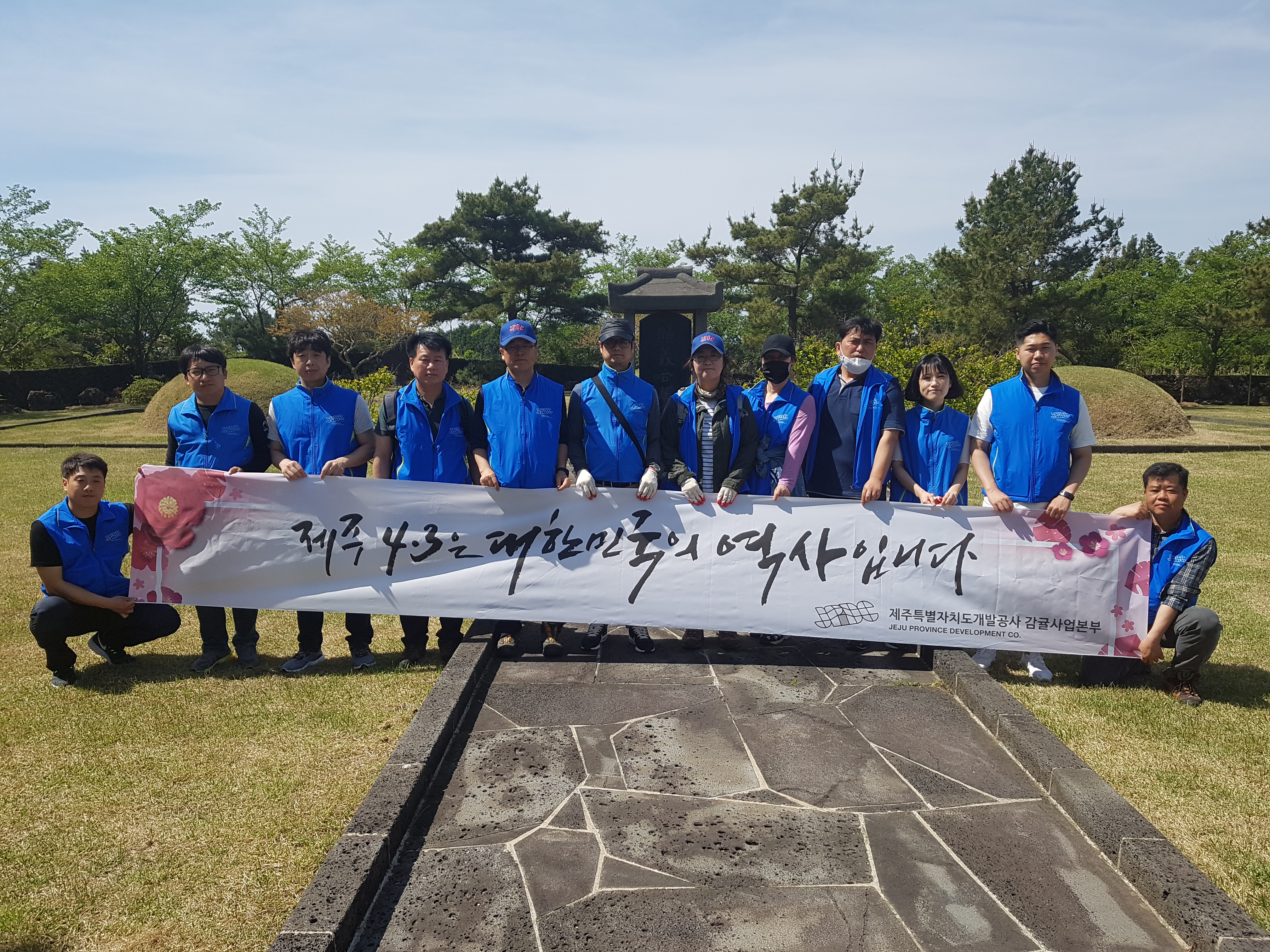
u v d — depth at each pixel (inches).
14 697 160.1
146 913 98.6
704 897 100.7
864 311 1155.9
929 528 173.6
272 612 221.5
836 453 181.6
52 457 553.6
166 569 176.6
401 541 177.5
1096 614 169.6
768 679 169.6
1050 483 170.6
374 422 189.0
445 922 96.7
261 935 95.0
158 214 1401.3
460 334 1886.1
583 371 1451.8
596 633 183.8
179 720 149.3
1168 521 168.2
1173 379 1349.7
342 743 140.0
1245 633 199.6
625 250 1879.9
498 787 126.6
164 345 1558.8
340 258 1585.9
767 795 124.3
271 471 424.8
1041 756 129.3
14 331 1225.4
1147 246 2274.9
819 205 1101.7
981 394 509.7
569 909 98.6
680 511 177.8
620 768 132.5
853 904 99.5
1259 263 1115.3
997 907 99.3
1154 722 149.6
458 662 164.7
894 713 153.6
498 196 1326.3
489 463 177.9
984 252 1161.4
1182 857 104.0
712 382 177.5
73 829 115.2
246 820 117.1
